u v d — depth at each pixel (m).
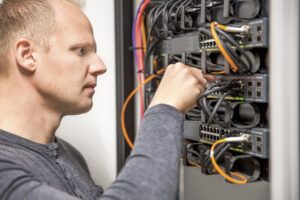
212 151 0.77
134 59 1.23
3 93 0.72
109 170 1.29
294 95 0.62
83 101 0.75
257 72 0.75
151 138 0.58
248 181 0.76
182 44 0.95
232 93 0.78
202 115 0.86
